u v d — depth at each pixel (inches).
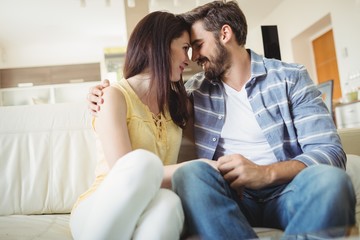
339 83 190.9
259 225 39.5
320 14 183.0
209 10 48.2
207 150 48.1
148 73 44.1
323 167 29.1
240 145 47.4
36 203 53.3
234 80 49.1
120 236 26.9
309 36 211.5
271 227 36.9
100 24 222.1
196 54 49.4
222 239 27.0
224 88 49.8
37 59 261.3
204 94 50.7
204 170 30.7
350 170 47.0
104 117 37.2
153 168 27.5
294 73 46.7
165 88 42.8
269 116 46.1
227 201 28.9
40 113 58.7
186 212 29.0
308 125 43.3
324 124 42.4
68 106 60.0
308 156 36.7
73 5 187.9
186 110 48.6
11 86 245.0
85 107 59.7
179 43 45.0
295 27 206.8
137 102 42.1
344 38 168.6
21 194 53.5
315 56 212.5
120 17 211.3
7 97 245.9
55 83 248.8
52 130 57.2
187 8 160.9
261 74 47.4
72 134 57.3
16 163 54.7
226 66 48.3
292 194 31.4
